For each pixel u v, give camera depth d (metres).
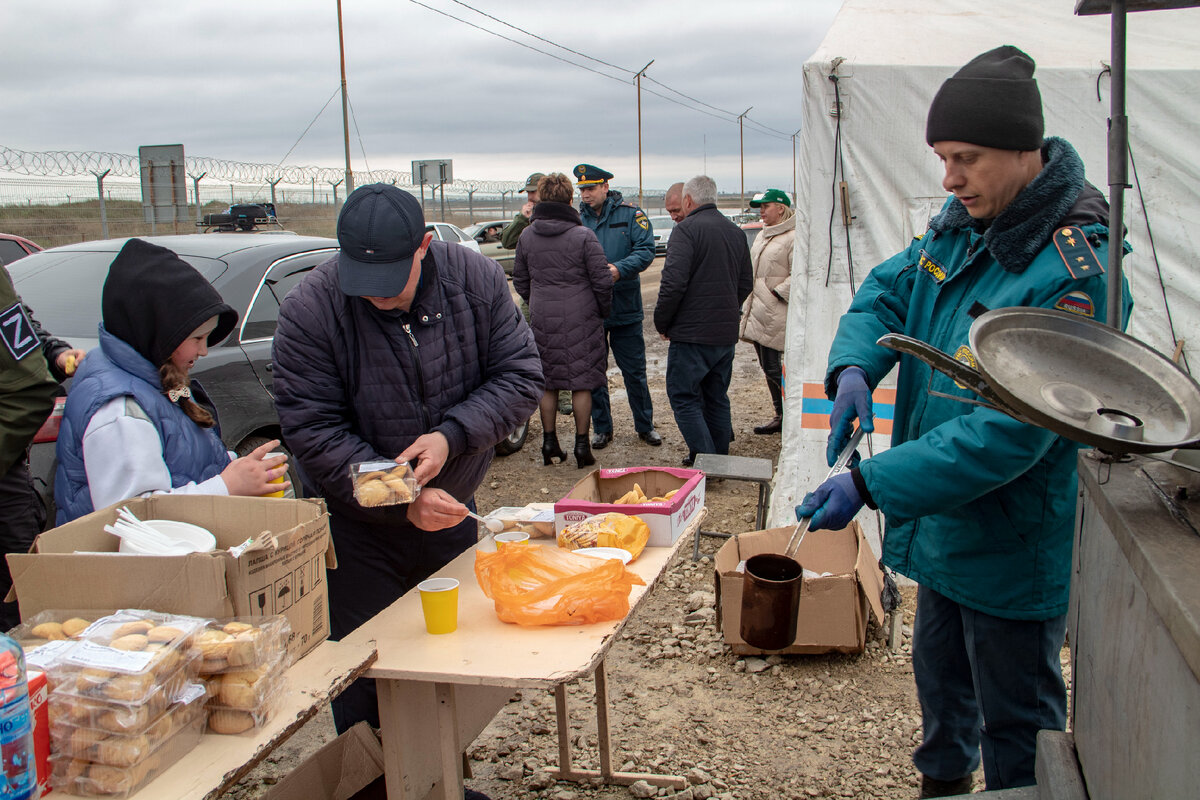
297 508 2.01
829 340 4.57
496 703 2.58
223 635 1.66
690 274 5.80
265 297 4.64
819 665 3.71
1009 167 1.94
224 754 1.61
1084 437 1.38
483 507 5.77
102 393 2.23
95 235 14.17
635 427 7.62
